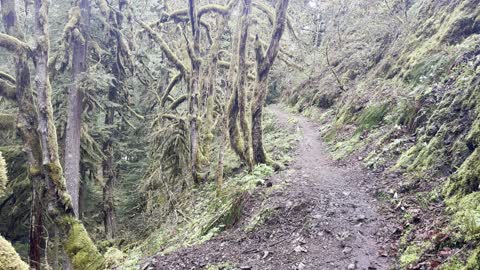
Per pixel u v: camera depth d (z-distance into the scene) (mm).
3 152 14141
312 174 10188
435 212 5875
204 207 11992
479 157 5883
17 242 15664
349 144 12484
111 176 17656
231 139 12477
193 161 14336
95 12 13914
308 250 6195
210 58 13984
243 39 11242
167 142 15414
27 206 14484
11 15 11305
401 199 6941
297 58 25297
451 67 10469
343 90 19719
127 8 14570
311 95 23297
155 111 20531
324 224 6801
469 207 5156
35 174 10773
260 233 7418
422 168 7609
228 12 13453
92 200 18344
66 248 10320
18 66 10805
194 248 7828
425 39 14195
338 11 27969
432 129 8531
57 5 14102
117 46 14461
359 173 9562
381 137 11039
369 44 21297
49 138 10539
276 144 16078
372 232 6219
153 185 14961
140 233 15312
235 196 10023
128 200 19359
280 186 9258
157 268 7203
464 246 4391
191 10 13055
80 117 13367
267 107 29047
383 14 20703
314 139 15688
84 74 12797
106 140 17125
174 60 15680
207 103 14445
